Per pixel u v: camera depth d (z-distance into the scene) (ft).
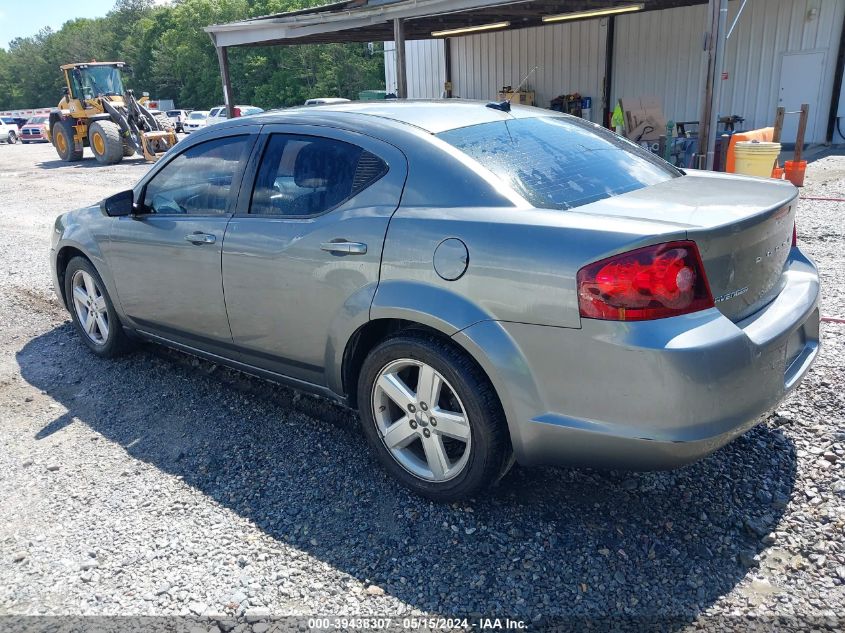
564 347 7.74
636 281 7.29
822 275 18.60
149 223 12.63
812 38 52.95
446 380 8.81
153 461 11.02
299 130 10.75
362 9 44.14
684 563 8.14
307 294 10.08
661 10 58.95
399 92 44.45
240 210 11.23
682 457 7.52
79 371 14.74
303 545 8.82
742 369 7.57
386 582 8.10
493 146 9.63
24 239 30.66
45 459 11.19
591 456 8.00
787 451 10.20
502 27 62.39
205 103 268.00
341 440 11.44
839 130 53.78
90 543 9.00
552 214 8.18
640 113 46.26
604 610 7.51
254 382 13.82
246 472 10.58
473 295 8.34
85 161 74.18
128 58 323.16
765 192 9.36
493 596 7.79
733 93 57.57
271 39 52.37
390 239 9.05
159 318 13.04
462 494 9.10
